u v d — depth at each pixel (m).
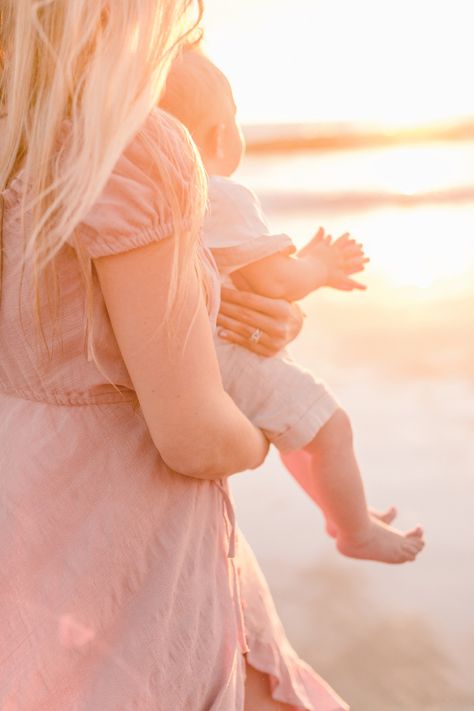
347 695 3.00
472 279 11.48
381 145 61.41
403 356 7.44
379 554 1.97
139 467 1.24
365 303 9.92
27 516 1.18
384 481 4.69
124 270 1.10
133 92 1.08
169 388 1.14
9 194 1.15
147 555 1.25
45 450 1.20
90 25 1.07
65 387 1.20
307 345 7.97
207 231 1.76
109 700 1.19
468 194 26.56
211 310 1.24
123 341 1.13
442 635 3.37
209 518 1.34
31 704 1.16
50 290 1.14
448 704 2.99
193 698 1.27
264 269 1.78
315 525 4.29
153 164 1.10
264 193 27.36
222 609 1.33
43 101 1.10
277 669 1.55
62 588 1.19
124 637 1.22
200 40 1.75
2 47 1.16
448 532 4.12
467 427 5.52
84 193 1.06
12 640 1.16
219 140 1.84
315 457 1.82
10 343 1.19
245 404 1.74
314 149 59.81
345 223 19.80
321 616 3.51
